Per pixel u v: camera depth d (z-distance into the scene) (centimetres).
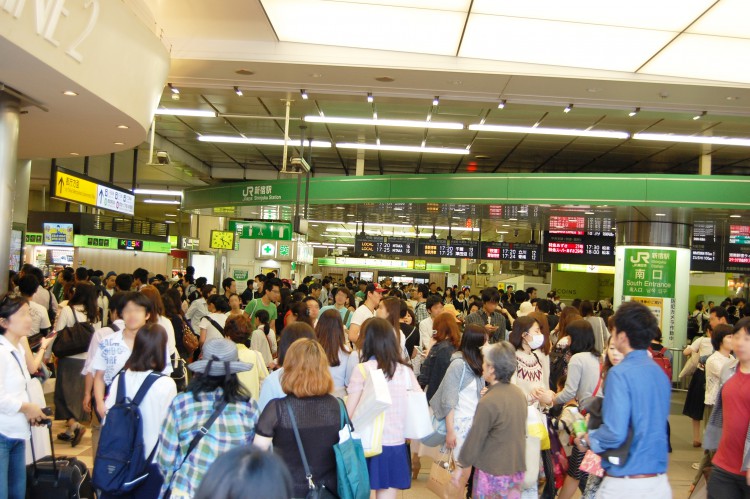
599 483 336
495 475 382
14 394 392
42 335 662
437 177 1355
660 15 705
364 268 3312
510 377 398
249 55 853
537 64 870
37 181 2217
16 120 621
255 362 528
